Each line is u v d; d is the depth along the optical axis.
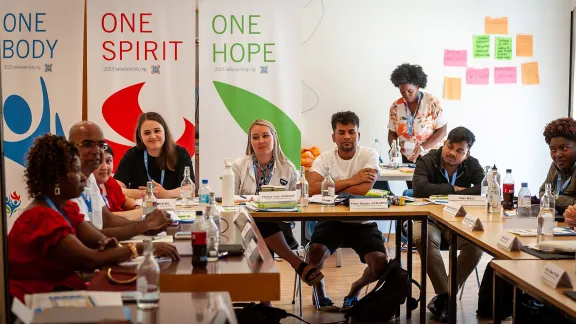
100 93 5.45
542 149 7.50
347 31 7.27
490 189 4.04
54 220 2.44
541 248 2.87
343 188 4.58
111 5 5.44
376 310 4.24
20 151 5.33
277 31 5.59
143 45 5.48
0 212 2.06
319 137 7.34
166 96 5.51
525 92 7.46
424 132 7.11
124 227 3.01
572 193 3.99
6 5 5.30
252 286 2.37
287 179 4.76
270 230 4.27
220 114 5.61
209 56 5.57
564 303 2.04
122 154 5.42
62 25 5.35
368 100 7.35
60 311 1.79
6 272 2.08
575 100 7.43
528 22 7.41
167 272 2.37
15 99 5.33
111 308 1.82
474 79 7.40
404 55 7.33
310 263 4.48
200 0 5.54
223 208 4.00
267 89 5.61
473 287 5.26
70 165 2.54
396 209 4.16
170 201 4.13
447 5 7.33
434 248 4.51
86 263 2.42
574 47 7.42
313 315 4.50
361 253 4.47
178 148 5.45
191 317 1.84
